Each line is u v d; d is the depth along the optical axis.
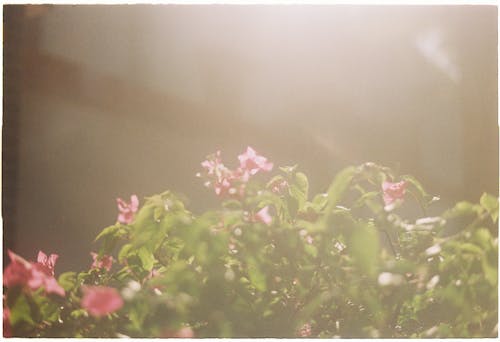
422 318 1.41
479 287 1.28
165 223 1.37
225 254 1.36
